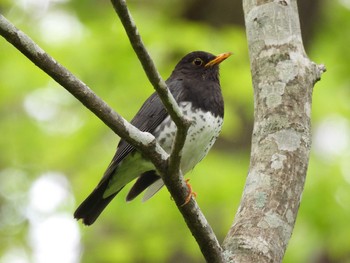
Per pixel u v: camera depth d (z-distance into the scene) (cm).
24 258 1490
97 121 1317
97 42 1274
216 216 1286
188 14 1512
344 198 1384
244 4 821
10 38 619
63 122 1420
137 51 622
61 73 634
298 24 800
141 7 1499
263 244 683
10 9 1371
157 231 1312
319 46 1748
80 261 1396
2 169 1504
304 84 766
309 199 1358
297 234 1409
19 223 1530
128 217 1309
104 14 1420
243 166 1308
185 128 649
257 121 761
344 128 1556
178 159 661
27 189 1515
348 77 1723
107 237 1390
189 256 1390
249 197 716
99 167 1284
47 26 1332
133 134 659
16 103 1411
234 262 673
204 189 1257
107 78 1292
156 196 1272
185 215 670
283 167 725
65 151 1352
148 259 1354
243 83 1283
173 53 1323
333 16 1797
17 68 1307
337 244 1409
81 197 1275
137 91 1283
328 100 1515
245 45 1320
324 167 1402
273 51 781
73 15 1469
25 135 1420
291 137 739
